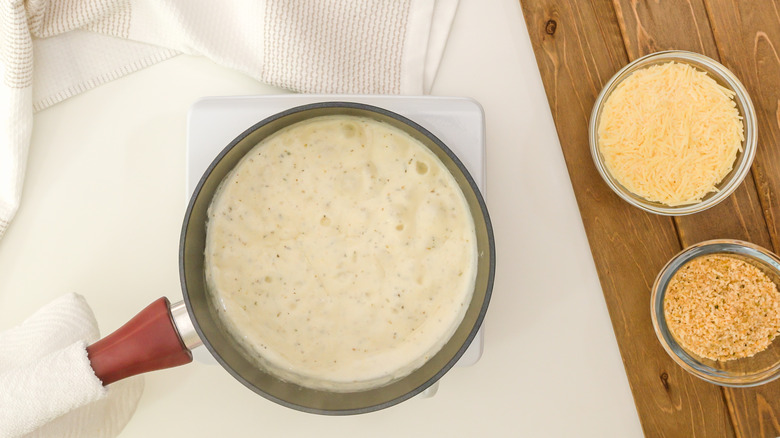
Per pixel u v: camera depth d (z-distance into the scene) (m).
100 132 0.74
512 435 0.76
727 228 0.74
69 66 0.74
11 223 0.74
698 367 0.74
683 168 0.72
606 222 0.74
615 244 0.74
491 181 0.75
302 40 0.72
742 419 0.74
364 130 0.63
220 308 0.62
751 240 0.74
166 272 0.74
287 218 0.62
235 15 0.73
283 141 0.62
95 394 0.60
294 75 0.72
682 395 0.74
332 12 0.73
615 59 0.74
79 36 0.73
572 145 0.74
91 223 0.74
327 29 0.73
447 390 0.76
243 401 0.74
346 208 0.62
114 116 0.75
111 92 0.75
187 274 0.57
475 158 0.66
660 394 0.74
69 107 0.74
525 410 0.76
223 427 0.74
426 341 0.62
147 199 0.74
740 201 0.74
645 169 0.72
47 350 0.66
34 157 0.74
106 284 0.74
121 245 0.74
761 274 0.74
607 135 0.72
